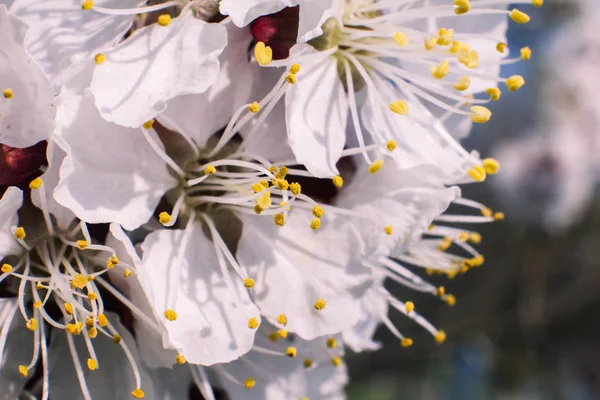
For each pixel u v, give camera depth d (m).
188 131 0.15
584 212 0.30
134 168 0.14
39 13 0.15
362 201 0.15
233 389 0.16
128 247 0.14
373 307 0.17
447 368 0.28
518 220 0.29
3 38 0.14
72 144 0.14
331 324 0.15
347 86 0.15
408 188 0.15
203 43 0.14
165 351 0.15
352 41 0.15
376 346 0.17
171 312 0.14
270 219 0.15
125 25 0.15
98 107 0.14
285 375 0.16
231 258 0.15
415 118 0.16
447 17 0.16
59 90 0.14
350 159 0.16
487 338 0.29
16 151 0.14
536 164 0.29
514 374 0.29
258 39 0.15
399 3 0.15
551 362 0.29
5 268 0.14
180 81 0.14
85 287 0.15
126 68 0.14
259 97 0.15
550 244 0.29
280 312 0.15
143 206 0.14
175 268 0.15
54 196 0.14
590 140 0.30
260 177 0.15
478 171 0.15
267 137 0.15
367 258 0.15
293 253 0.15
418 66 0.16
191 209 0.15
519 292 0.29
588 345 0.29
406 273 0.16
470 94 0.16
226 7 0.14
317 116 0.15
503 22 0.16
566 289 0.29
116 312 0.15
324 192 0.15
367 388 0.28
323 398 0.17
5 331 0.14
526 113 0.30
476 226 0.29
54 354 0.15
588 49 0.30
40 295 0.15
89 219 0.14
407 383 0.28
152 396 0.15
